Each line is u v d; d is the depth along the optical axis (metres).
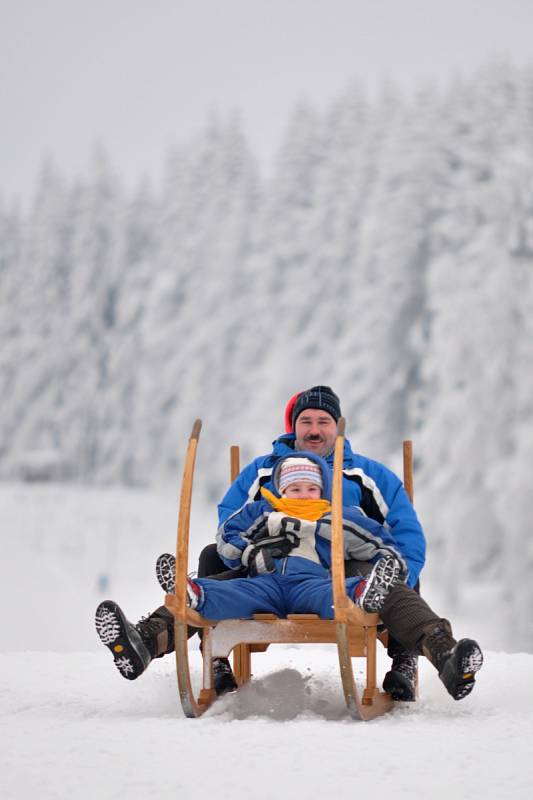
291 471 14.68
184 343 181.88
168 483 176.12
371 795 8.65
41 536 161.88
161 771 9.43
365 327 130.00
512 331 99.62
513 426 96.38
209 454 169.62
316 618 13.20
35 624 110.81
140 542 159.75
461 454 95.38
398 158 138.62
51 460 196.12
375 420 125.75
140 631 12.77
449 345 100.81
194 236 192.25
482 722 12.18
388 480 15.61
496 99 128.88
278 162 181.25
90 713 13.44
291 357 153.75
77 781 9.10
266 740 10.76
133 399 193.75
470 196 123.81
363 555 14.07
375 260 139.38
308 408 16.23
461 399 97.69
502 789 8.83
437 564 93.56
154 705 14.14
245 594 13.41
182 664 12.52
